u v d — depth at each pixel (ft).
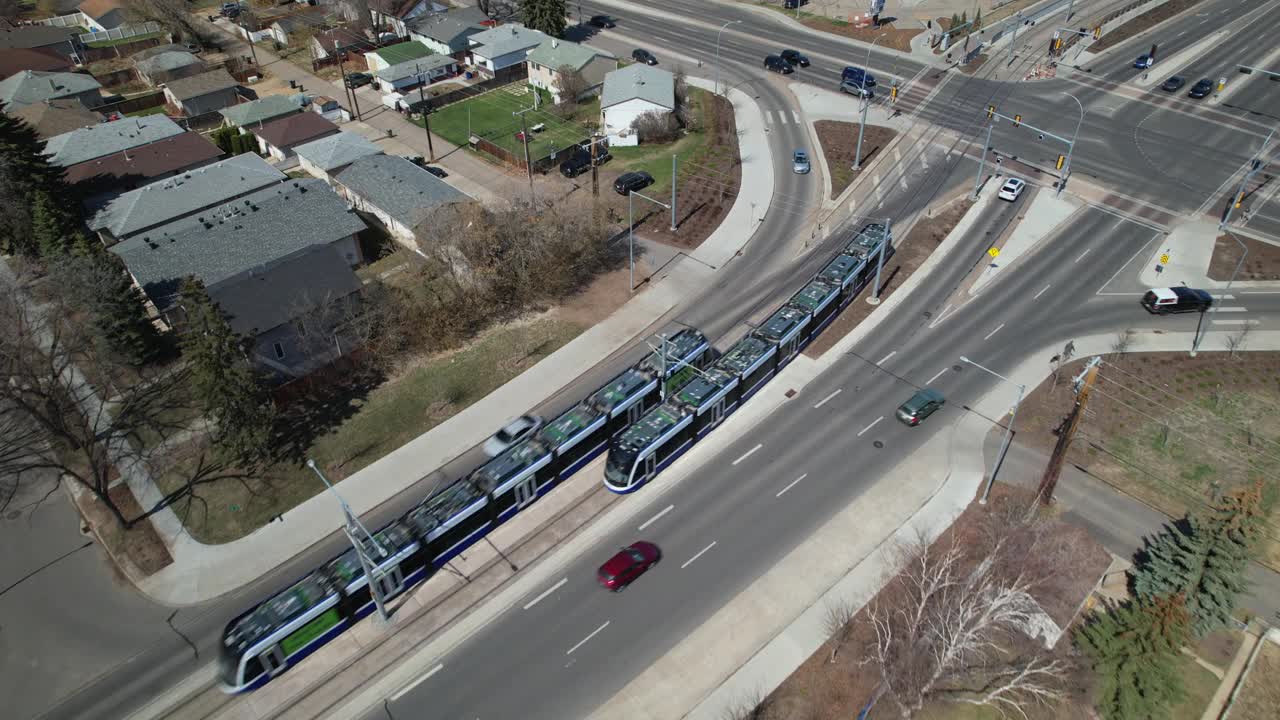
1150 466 150.92
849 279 189.37
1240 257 207.51
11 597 134.31
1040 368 174.91
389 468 154.71
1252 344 179.22
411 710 115.75
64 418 155.94
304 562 137.18
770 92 309.42
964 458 153.48
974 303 195.52
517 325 192.34
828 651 120.88
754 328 181.98
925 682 109.50
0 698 119.34
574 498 147.33
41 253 208.74
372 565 120.26
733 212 234.79
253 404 148.66
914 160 259.19
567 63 309.42
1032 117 281.95
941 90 305.32
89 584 135.85
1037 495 143.95
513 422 164.25
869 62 331.57
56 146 258.98
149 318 182.50
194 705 116.88
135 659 123.54
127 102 318.24
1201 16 352.49
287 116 294.25
